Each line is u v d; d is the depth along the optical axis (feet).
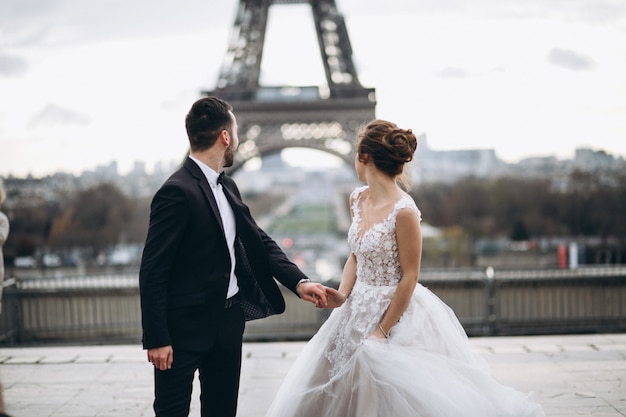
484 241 232.32
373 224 17.58
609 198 225.35
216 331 17.07
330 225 492.95
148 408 25.26
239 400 26.25
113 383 28.71
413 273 17.17
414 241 17.12
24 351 34.83
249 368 31.24
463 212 253.44
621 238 211.20
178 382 16.47
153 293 16.03
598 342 35.50
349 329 17.93
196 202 16.63
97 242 229.86
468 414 16.34
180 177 16.89
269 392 27.30
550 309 67.62
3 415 17.74
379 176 17.71
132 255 213.25
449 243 200.23
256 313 18.60
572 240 227.20
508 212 246.06
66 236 217.15
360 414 16.72
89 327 59.21
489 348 34.40
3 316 51.16
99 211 232.53
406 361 16.57
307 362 18.88
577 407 24.58
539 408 17.74
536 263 161.07
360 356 16.83
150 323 15.92
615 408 24.40
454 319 18.76
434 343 17.75
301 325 57.98
